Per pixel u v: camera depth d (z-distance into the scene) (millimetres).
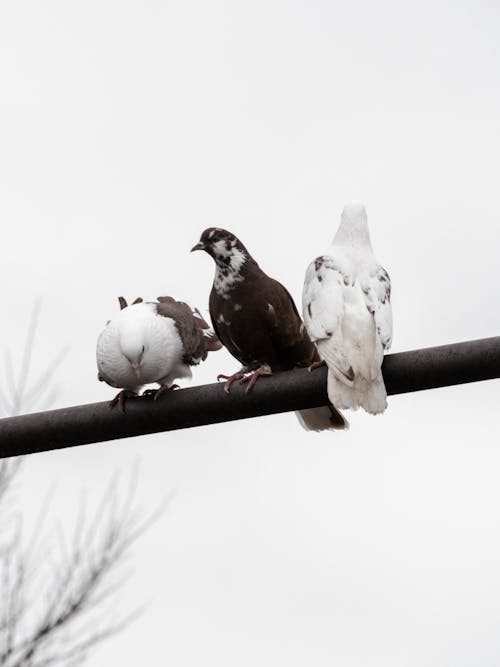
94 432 9984
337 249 11969
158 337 12422
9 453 10109
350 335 10828
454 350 9570
